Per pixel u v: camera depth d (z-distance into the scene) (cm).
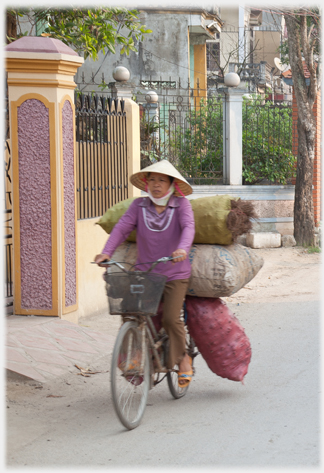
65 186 773
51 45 742
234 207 553
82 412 519
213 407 527
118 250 566
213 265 529
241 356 552
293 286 1095
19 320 745
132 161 1026
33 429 479
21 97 752
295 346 715
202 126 1544
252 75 3238
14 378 592
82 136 874
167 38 2328
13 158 759
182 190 507
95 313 898
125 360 484
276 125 1580
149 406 537
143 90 2284
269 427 472
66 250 777
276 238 1493
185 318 548
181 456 421
